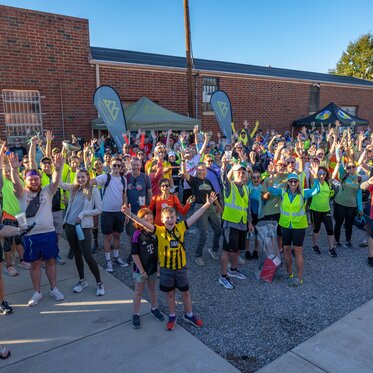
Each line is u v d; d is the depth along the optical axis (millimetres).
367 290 5105
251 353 3703
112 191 5750
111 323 4258
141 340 3908
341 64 54000
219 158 9500
